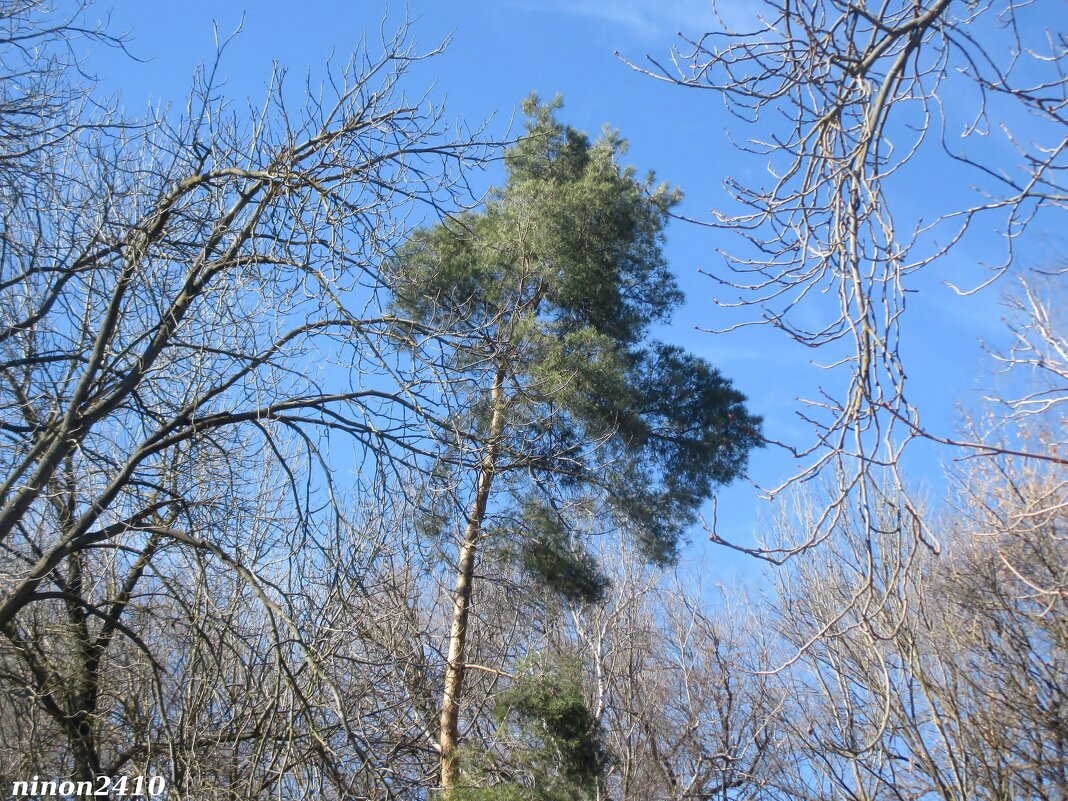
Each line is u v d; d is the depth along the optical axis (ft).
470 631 49.29
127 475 27.32
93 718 31.83
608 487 42.11
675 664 68.13
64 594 26.86
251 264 27.27
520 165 49.24
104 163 29.37
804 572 48.98
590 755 39.93
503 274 43.04
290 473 27.63
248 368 28.37
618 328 46.60
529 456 31.73
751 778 56.18
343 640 32.68
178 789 25.66
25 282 29.63
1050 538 33.30
